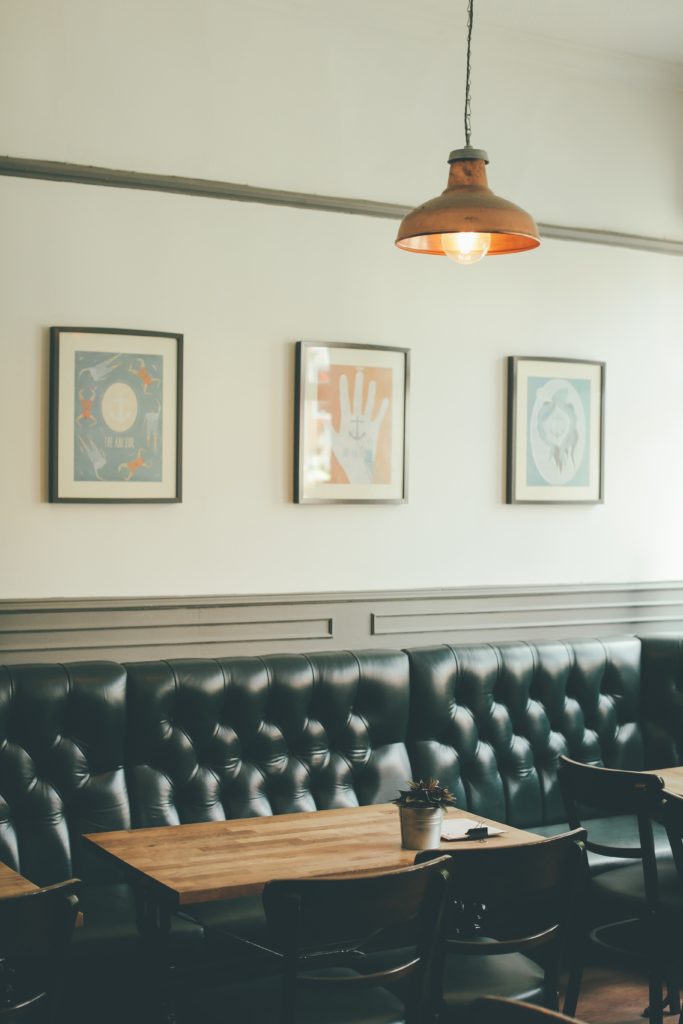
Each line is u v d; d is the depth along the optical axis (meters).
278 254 4.92
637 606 5.82
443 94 5.29
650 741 5.31
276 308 4.91
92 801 4.05
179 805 4.22
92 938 3.55
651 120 5.87
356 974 3.24
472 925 3.11
